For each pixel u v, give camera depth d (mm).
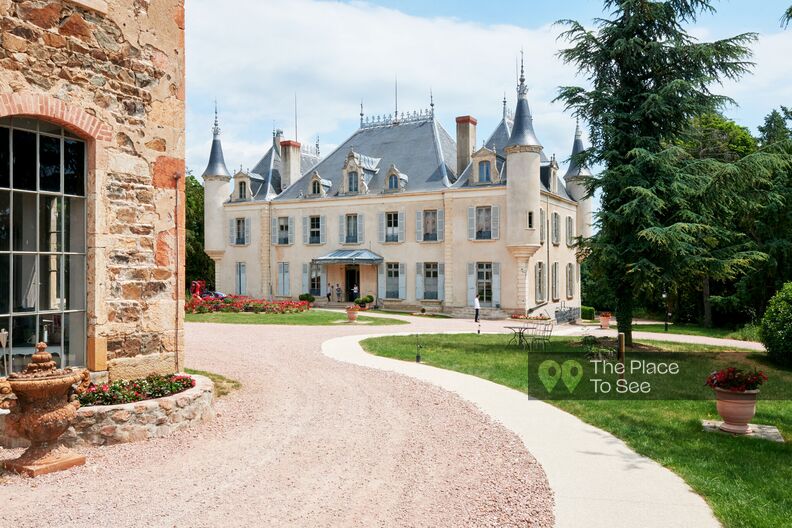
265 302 31797
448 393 11516
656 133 18734
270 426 9031
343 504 6074
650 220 16953
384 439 8430
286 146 42125
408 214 36312
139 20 10016
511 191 32469
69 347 9234
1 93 8117
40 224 8875
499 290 33562
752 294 30375
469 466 7312
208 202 42094
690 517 5852
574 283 41375
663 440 8578
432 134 38812
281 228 40719
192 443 8125
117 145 9672
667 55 17984
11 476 6781
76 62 9039
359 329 23828
